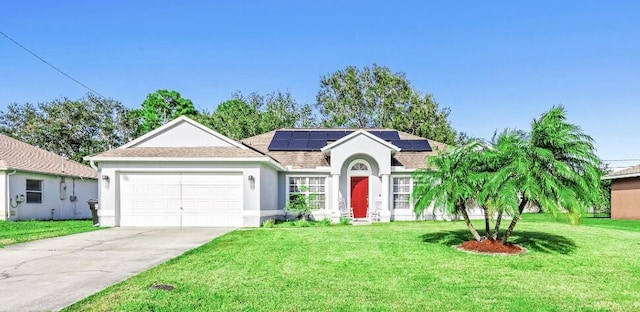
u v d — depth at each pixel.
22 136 43.38
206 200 18.34
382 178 22.11
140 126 50.69
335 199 21.84
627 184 26.77
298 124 49.28
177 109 59.09
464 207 12.11
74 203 26.94
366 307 6.33
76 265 9.36
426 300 6.73
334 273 8.59
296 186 23.12
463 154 11.86
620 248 12.04
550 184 10.12
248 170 18.27
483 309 6.30
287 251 11.15
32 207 22.83
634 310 6.36
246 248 11.61
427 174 12.23
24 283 7.68
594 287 7.66
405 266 9.35
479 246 11.38
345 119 48.44
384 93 48.22
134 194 18.30
